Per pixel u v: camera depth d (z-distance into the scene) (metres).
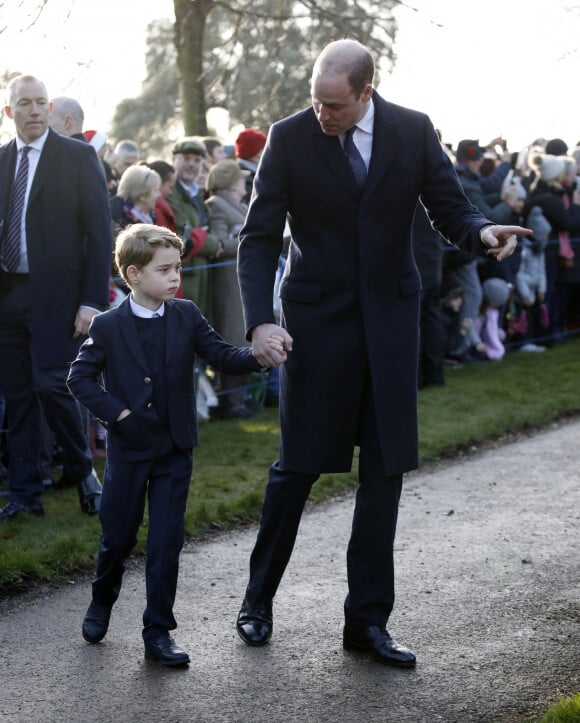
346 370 3.81
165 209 6.80
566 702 3.27
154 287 3.81
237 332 7.53
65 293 5.33
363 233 3.75
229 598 4.42
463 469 6.56
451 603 4.34
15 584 4.47
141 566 4.78
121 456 3.84
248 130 8.24
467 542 5.14
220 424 7.54
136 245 3.80
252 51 14.40
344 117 3.61
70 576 4.62
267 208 3.81
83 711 3.41
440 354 8.82
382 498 3.81
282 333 3.66
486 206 9.23
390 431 3.80
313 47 14.34
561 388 8.76
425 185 3.85
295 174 3.77
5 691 3.55
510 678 3.64
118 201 6.42
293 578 4.63
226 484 5.98
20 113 5.27
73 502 5.76
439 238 8.66
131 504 3.84
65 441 5.41
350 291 3.79
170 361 3.83
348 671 3.71
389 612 3.87
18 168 5.34
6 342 5.42
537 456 6.87
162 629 3.78
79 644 3.93
